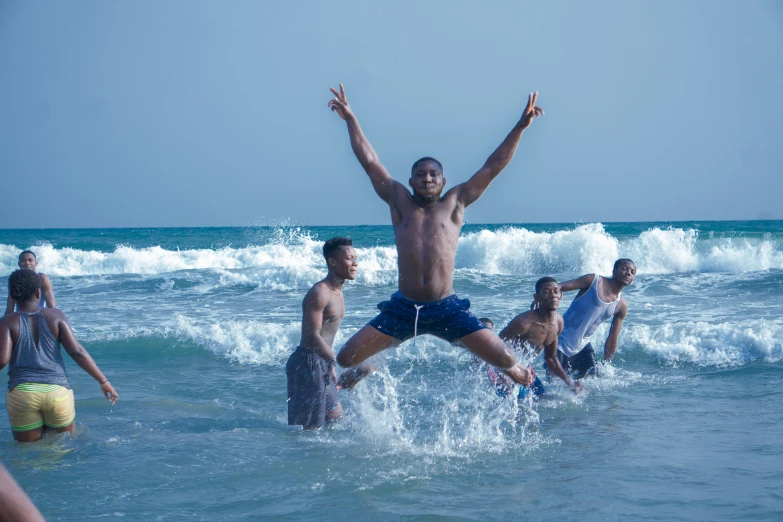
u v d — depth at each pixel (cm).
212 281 1759
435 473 475
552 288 689
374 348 499
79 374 867
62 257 2281
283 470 484
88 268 2255
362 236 3991
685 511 397
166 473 480
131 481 464
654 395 719
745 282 1616
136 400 738
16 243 3616
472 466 491
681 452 516
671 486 440
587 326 780
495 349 484
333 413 618
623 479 455
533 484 449
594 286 771
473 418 636
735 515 389
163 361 932
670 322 1120
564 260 2150
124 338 1030
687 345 900
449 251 484
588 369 799
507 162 492
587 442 549
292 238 2612
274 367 903
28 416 565
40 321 577
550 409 665
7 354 564
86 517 400
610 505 409
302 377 610
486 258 2178
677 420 615
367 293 1594
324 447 544
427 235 482
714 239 2312
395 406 675
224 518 398
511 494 431
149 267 2261
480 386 714
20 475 478
